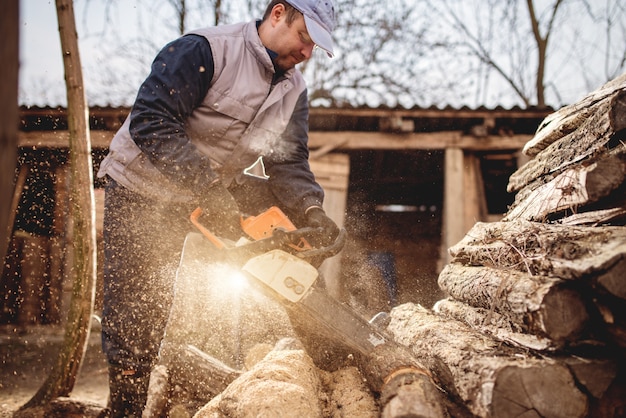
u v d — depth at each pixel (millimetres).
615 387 1502
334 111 6312
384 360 1663
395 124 6414
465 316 2102
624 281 1315
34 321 7258
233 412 1662
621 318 1391
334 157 6781
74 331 2793
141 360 2324
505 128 6711
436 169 7961
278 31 2355
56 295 7352
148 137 2127
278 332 2779
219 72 2348
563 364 1421
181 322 2434
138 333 2346
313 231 1911
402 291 8406
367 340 1755
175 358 2279
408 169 7996
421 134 6691
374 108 6309
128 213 2373
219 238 1939
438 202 9484
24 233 7312
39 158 7133
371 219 9250
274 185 2557
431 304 6801
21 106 6145
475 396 1460
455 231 6465
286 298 1729
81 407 2561
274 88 2484
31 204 7371
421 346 1949
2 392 3719
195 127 2420
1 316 7191
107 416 2539
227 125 2441
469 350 1632
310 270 1763
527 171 2594
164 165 2100
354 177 8375
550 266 1515
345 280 7066
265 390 1615
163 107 2164
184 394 2242
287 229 1904
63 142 6621
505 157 7031
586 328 1460
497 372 1398
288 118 2584
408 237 9414
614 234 1471
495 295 1726
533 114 6289
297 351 1965
